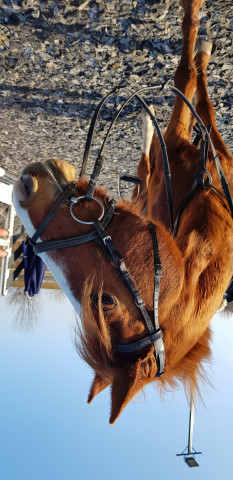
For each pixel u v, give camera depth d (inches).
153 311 33.5
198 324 38.1
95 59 70.2
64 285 34.3
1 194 111.7
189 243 40.0
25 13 60.8
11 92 80.7
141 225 35.4
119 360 32.8
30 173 34.3
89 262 33.3
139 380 32.9
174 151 56.2
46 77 75.4
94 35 65.1
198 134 61.7
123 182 138.9
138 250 34.0
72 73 73.9
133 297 32.8
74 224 34.2
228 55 68.5
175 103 58.8
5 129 97.9
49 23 62.6
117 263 32.8
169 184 49.8
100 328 31.5
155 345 33.6
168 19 62.2
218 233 43.3
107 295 32.1
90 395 35.3
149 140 71.6
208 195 47.3
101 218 34.7
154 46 67.0
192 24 57.5
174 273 34.9
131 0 59.3
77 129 95.6
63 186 35.1
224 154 56.6
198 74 64.0
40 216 34.4
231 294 50.1
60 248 34.0
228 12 60.6
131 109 85.2
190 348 38.4
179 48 66.9
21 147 108.3
